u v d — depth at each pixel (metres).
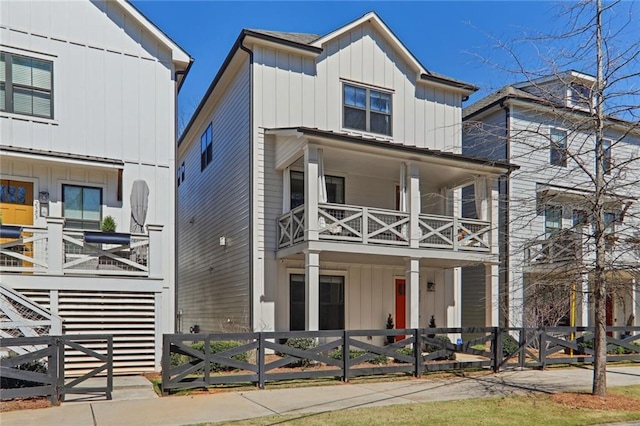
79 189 11.01
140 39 11.63
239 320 13.23
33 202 10.54
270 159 12.93
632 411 7.18
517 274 14.77
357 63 14.28
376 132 14.34
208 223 17.00
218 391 8.24
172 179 11.61
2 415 6.50
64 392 7.25
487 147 16.62
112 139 11.14
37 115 10.49
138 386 8.49
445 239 12.70
